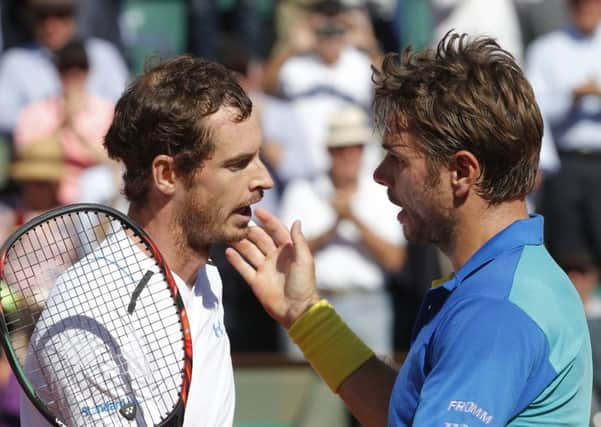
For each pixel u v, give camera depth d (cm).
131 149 1266
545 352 1111
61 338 1230
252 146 1265
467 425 1076
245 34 3481
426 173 1176
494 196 1169
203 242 1280
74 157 2795
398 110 1183
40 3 3092
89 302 1248
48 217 1252
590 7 3158
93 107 2862
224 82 1261
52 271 1513
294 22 3341
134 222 1256
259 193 1286
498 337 1098
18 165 2733
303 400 2656
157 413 1252
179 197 1266
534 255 1168
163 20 3650
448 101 1155
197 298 1322
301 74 2981
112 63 3100
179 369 1258
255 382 2664
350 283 2711
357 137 2702
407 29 3375
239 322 2803
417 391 1159
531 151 1170
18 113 3073
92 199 2777
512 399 1092
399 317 2719
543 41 3198
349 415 2655
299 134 2911
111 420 1230
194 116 1239
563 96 3148
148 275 1261
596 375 2153
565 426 1137
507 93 1155
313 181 2816
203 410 1309
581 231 3128
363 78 3034
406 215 1219
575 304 1166
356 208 2720
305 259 1402
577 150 3122
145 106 1249
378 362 1382
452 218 1184
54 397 1244
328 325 1389
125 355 1239
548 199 3141
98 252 1270
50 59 3108
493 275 1148
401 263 2717
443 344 1126
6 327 1229
